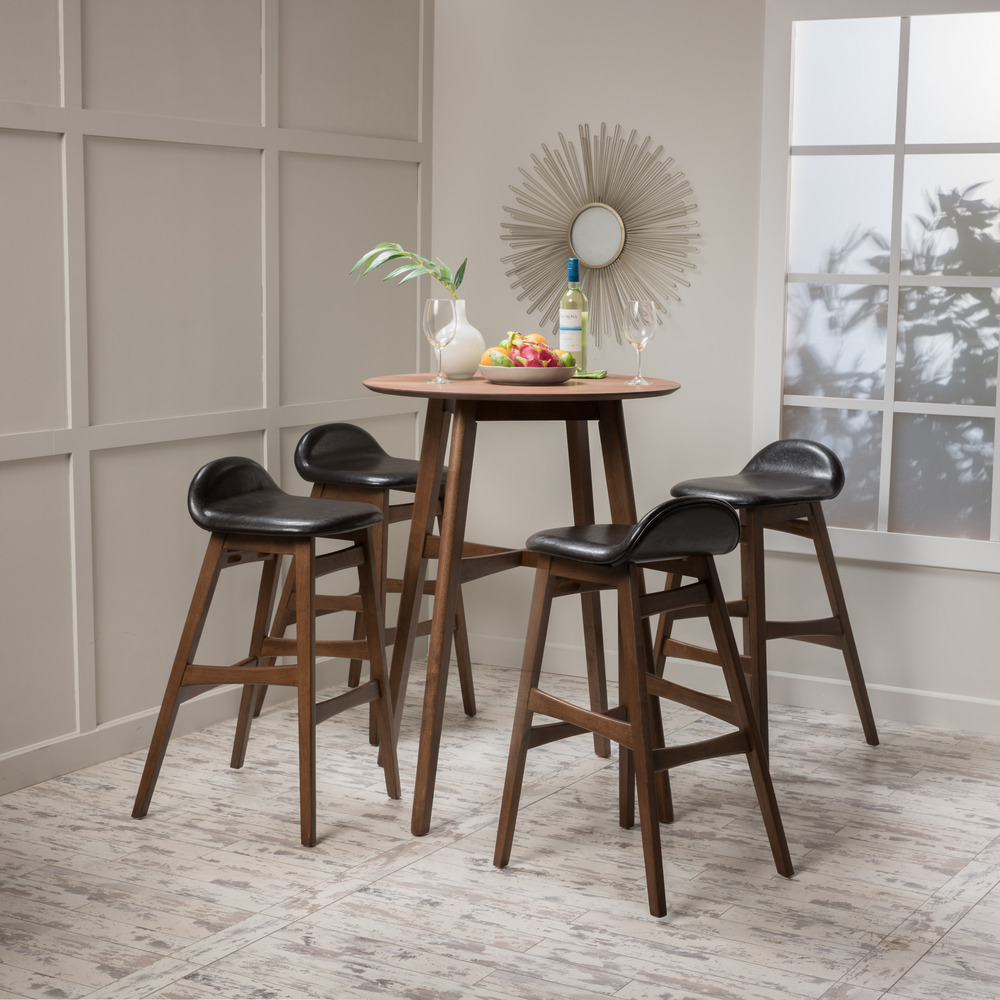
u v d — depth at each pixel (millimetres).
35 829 3109
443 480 3787
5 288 3207
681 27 4141
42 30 3232
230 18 3764
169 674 3785
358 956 2508
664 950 2549
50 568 3404
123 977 2412
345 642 3359
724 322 4191
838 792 3443
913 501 4059
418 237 4582
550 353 3195
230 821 3184
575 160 4355
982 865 2979
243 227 3881
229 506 3137
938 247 3949
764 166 4059
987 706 3963
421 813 3100
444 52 4531
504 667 4684
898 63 3922
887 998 2373
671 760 2732
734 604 3570
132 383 3574
